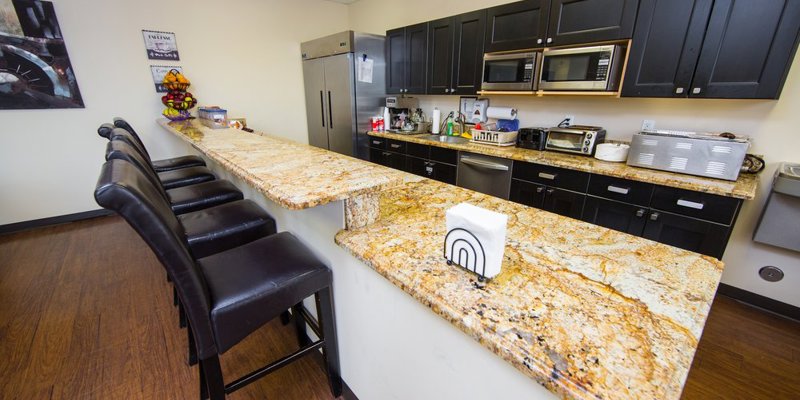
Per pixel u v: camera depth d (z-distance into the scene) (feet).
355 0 14.62
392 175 3.69
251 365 5.31
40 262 8.39
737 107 6.61
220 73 12.70
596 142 8.06
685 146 6.31
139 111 11.35
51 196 10.59
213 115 10.27
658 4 6.27
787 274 6.52
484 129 10.43
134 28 10.77
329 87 13.23
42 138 10.11
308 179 3.46
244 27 12.85
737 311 6.81
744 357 5.55
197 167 8.52
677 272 2.70
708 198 5.77
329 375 4.46
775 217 6.26
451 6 11.19
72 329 6.03
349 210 3.34
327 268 3.88
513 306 2.21
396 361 3.34
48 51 9.64
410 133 12.35
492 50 9.08
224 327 3.16
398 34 11.86
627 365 1.75
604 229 3.53
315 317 5.27
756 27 5.41
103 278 7.70
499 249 2.38
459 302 2.24
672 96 6.46
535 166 8.08
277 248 4.14
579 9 7.28
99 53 10.38
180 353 5.51
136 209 2.38
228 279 3.46
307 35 14.51
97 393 4.77
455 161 9.96
